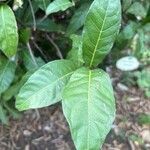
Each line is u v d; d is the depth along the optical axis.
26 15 0.43
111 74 0.66
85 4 0.40
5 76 0.42
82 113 0.30
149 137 0.59
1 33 0.36
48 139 0.57
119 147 0.58
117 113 0.62
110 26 0.32
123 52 0.59
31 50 0.46
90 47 0.33
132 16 0.45
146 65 0.67
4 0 0.36
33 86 0.33
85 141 0.29
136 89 0.66
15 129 0.57
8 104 0.51
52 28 0.44
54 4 0.35
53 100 0.33
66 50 0.49
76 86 0.31
